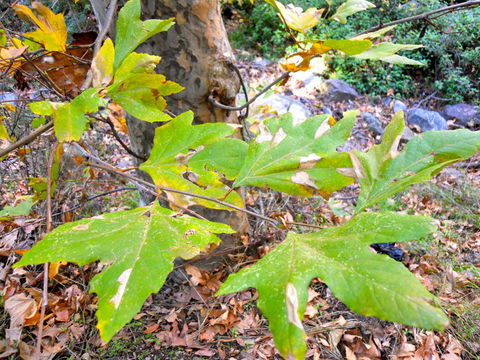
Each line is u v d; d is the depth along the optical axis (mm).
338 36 4480
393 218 274
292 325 229
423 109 4121
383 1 4473
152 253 283
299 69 429
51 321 1092
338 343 1146
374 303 221
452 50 4496
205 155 431
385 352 1124
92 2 892
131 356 1062
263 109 1340
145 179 1133
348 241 270
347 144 3174
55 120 357
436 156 352
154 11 851
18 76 558
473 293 1349
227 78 990
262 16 5074
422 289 222
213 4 896
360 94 4316
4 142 1254
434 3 4457
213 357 1074
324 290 1334
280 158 399
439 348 1145
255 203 1648
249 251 1354
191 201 429
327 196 377
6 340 989
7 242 1211
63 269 1226
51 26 407
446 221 1907
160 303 1260
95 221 313
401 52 4555
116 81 401
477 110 4164
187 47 906
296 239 296
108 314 245
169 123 449
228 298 1271
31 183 514
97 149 1923
